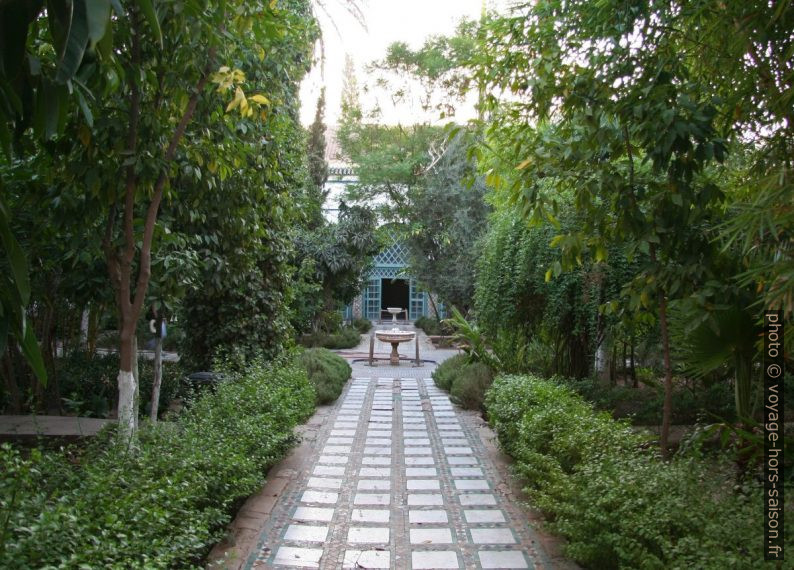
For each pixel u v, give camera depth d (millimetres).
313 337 17578
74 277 5562
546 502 3584
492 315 7816
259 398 5207
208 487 3404
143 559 2316
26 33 2039
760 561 2066
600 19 3900
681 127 3252
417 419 7977
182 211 4797
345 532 4066
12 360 7055
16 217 4633
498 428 5629
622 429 4008
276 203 6566
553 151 4125
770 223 2227
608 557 3062
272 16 4059
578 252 4035
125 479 2955
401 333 14383
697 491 2738
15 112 2361
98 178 3447
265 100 3920
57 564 2117
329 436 6945
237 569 3453
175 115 4219
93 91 3174
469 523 4258
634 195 3750
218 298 7781
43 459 3133
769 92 2949
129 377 3725
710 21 3355
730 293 3443
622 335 6285
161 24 3449
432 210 18078
